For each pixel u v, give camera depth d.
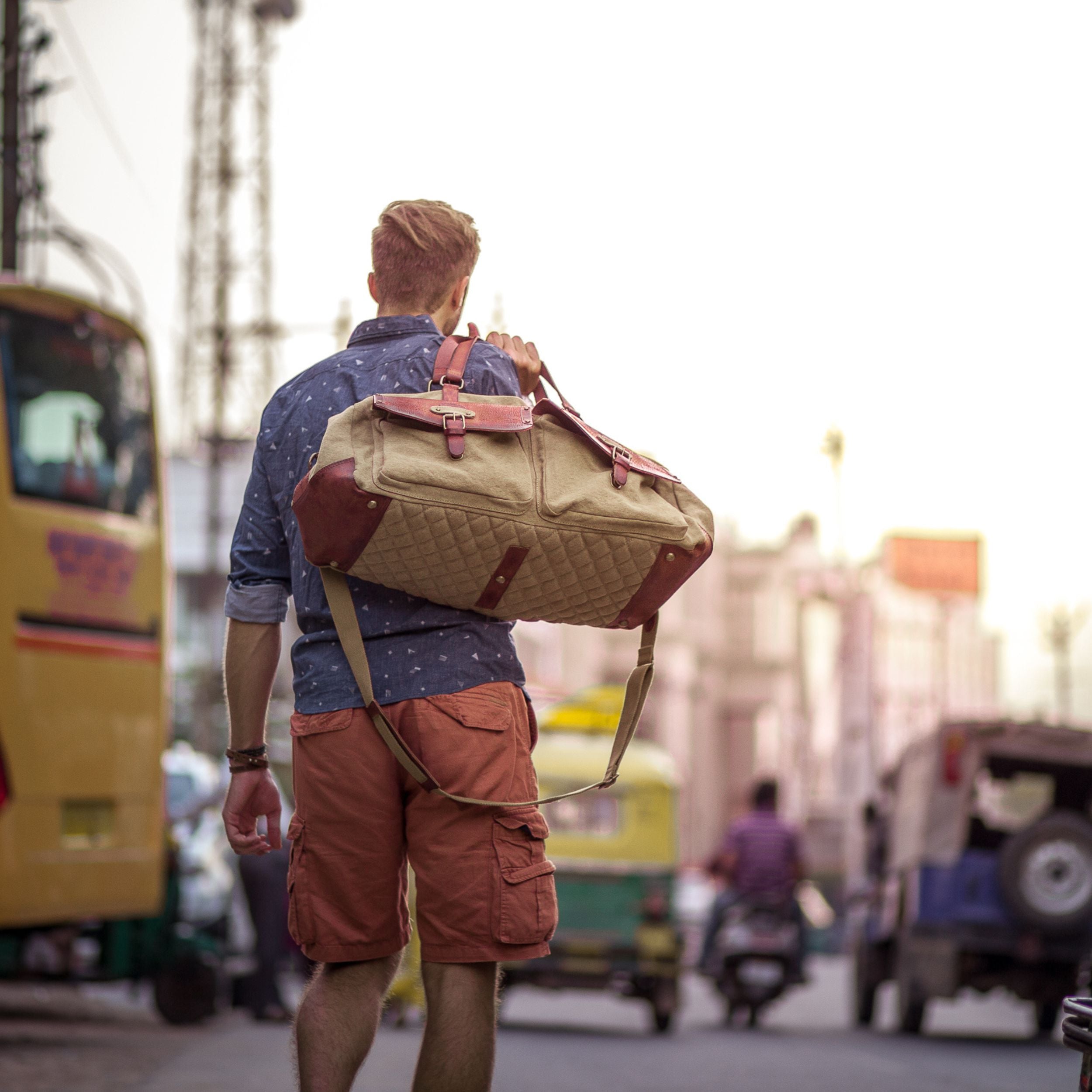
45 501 14.08
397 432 4.27
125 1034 15.63
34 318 14.24
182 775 26.86
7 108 20.66
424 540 4.20
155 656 15.50
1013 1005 28.39
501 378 4.61
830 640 100.25
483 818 4.38
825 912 47.12
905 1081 13.50
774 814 22.12
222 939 18.97
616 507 4.29
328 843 4.43
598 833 20.31
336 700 4.45
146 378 15.63
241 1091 10.92
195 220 49.09
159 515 15.70
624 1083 12.94
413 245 4.81
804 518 99.69
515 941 4.38
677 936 20.12
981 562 116.12
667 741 93.56
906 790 20.92
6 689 13.48
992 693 122.25
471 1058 4.34
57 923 14.61
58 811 14.02
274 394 4.77
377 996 4.51
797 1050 17.16
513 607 4.39
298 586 4.59
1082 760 19.59
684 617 95.25
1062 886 18.97
